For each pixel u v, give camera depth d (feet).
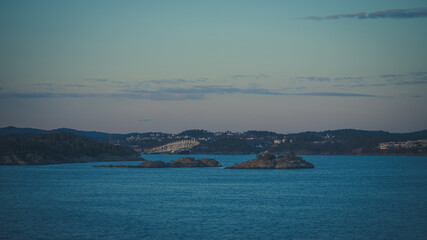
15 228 228.22
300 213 272.31
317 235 212.23
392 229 223.71
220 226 233.35
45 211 282.36
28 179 555.69
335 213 271.90
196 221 247.09
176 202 325.83
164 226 233.76
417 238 205.16
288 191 403.34
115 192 397.80
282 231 221.05
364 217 256.93
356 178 574.15
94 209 290.56
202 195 371.76
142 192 397.60
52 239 205.26
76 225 236.22
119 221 247.29
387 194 374.02
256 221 246.68
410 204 310.24
